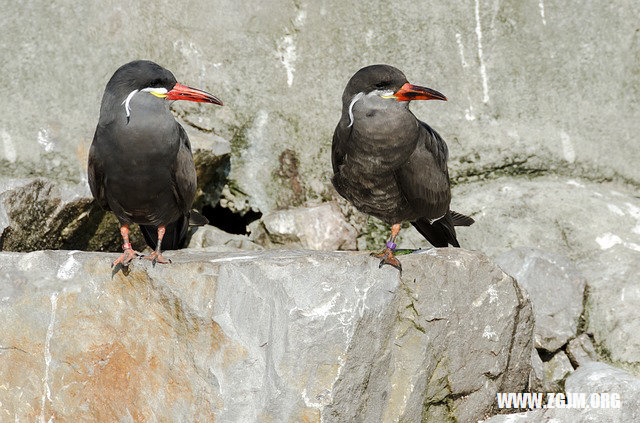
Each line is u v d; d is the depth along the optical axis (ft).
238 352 31.40
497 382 35.60
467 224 40.42
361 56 46.06
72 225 43.16
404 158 35.47
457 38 45.80
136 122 34.22
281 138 46.50
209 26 46.06
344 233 45.16
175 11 45.75
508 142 45.75
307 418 30.83
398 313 32.99
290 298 31.07
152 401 32.63
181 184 36.22
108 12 44.86
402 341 33.12
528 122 45.85
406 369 33.09
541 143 45.73
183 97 34.94
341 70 46.14
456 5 45.68
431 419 34.24
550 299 41.50
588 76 45.68
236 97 46.34
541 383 38.63
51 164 43.37
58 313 33.63
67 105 44.16
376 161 35.45
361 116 34.96
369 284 32.24
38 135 43.60
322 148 46.29
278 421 30.89
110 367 33.22
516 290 35.47
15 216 41.29
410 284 33.09
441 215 37.86
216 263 32.27
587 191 45.37
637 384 35.42
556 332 40.50
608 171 45.80
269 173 46.57
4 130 43.47
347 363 31.27
